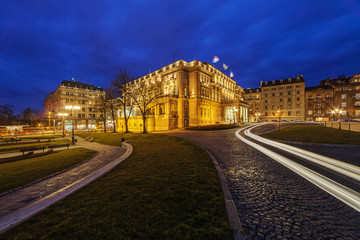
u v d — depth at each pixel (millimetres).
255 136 22062
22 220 3564
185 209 3961
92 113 72000
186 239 2959
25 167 9375
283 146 14266
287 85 69750
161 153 11625
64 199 4617
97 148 16797
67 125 64500
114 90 36719
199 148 12930
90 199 4609
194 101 46750
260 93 78500
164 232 3135
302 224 3662
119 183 5867
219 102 58375
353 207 4402
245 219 3865
